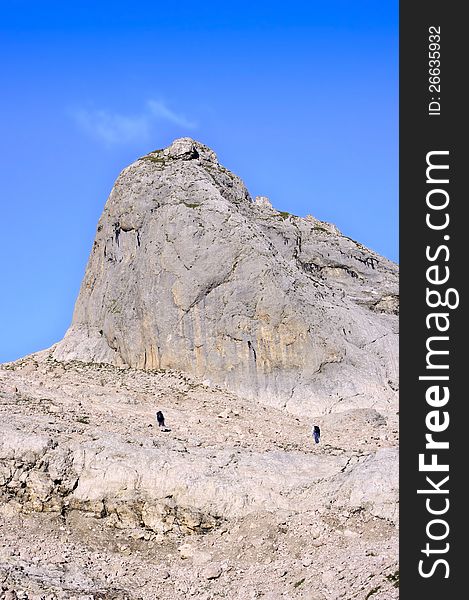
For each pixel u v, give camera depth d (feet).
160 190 201.67
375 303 210.59
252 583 131.34
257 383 185.16
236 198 214.90
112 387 179.73
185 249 193.06
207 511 141.79
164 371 189.37
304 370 186.19
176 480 143.02
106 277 206.49
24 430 146.00
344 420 174.91
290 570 132.16
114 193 209.87
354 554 131.54
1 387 168.45
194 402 176.14
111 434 150.51
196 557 136.98
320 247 216.54
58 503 140.26
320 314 191.93
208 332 188.75
